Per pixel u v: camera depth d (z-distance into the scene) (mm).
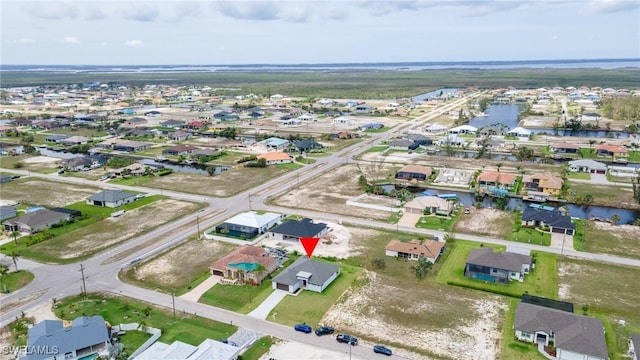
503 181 131125
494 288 74500
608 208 115812
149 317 66312
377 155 175625
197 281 77562
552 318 61625
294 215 109375
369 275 79438
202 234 97750
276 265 81688
